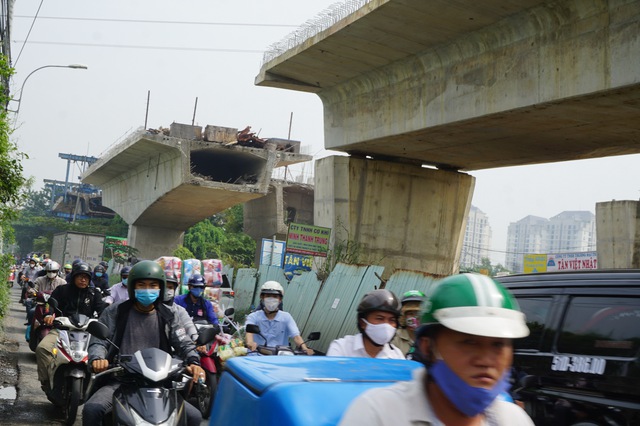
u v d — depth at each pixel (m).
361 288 16.25
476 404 1.91
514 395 4.67
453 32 19.80
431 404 2.01
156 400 5.07
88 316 9.38
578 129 20.62
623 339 4.20
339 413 2.68
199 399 9.24
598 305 4.45
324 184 29.77
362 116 25.94
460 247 31.39
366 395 2.06
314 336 8.57
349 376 3.11
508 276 5.25
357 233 29.12
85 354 8.38
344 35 21.64
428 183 30.48
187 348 5.62
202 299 10.04
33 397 10.14
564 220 198.62
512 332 1.86
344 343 5.19
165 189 49.16
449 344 1.92
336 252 28.31
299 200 65.94
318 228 26.77
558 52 17.12
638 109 17.52
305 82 27.33
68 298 9.36
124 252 47.31
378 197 29.58
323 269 26.80
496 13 18.08
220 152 48.22
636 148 23.28
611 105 17.27
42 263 27.88
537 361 4.63
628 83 15.28
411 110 22.98
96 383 5.54
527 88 18.06
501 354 1.90
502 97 18.92
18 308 28.75
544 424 4.45
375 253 29.33
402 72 23.06
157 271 5.61
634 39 15.15
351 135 26.78
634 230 29.84
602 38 15.91
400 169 30.02
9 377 11.66
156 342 5.70
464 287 1.92
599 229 31.27
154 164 51.09
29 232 124.00
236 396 3.10
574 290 4.65
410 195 30.16
